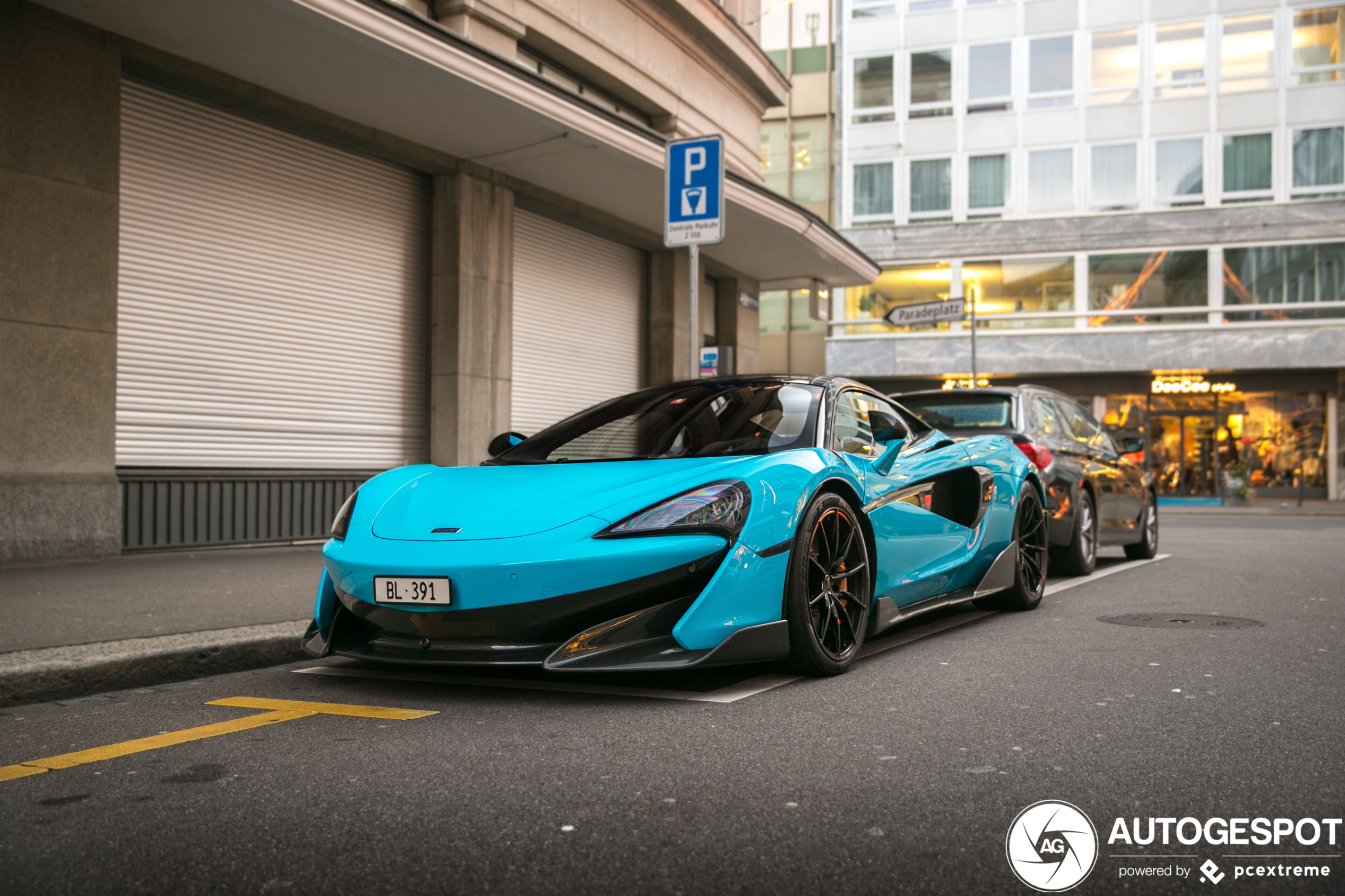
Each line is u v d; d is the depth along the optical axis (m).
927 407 7.18
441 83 7.72
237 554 7.62
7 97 6.45
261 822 2.13
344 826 2.11
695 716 3.04
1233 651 4.14
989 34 25.39
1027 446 6.72
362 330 9.13
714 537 3.24
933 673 3.70
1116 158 24.64
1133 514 8.41
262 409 8.22
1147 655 4.07
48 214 6.64
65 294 6.73
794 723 2.94
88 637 3.98
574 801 2.26
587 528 3.22
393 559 3.31
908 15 25.89
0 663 3.46
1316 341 23.22
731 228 12.04
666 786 2.36
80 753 2.73
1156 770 2.47
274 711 3.21
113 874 1.87
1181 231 24.14
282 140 8.39
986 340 24.86
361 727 2.96
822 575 3.61
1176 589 6.48
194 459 7.70
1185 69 24.34
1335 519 18.44
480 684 3.57
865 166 26.11
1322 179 23.67
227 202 7.96
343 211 8.94
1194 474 24.36
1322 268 23.50
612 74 11.65
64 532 6.71
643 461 3.80
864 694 3.33
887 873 1.86
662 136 9.67
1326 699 3.25
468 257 9.73
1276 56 23.95
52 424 6.68
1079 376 24.94
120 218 7.22
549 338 11.33
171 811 2.21
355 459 9.08
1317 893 1.79
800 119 27.66
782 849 1.97
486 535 3.29
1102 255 24.56
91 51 6.82
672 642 3.19
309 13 6.55
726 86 14.30
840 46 26.33
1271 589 6.43
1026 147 25.16
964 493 4.86
